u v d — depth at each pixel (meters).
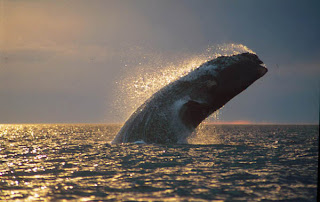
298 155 84.06
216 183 52.69
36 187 51.50
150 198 44.53
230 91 95.12
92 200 43.91
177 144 103.81
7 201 43.75
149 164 71.62
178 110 98.69
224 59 94.81
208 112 99.00
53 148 115.81
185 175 59.19
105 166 70.56
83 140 169.88
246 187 49.94
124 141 111.00
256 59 94.00
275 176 57.47
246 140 164.12
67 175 61.16
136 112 110.88
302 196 45.03
